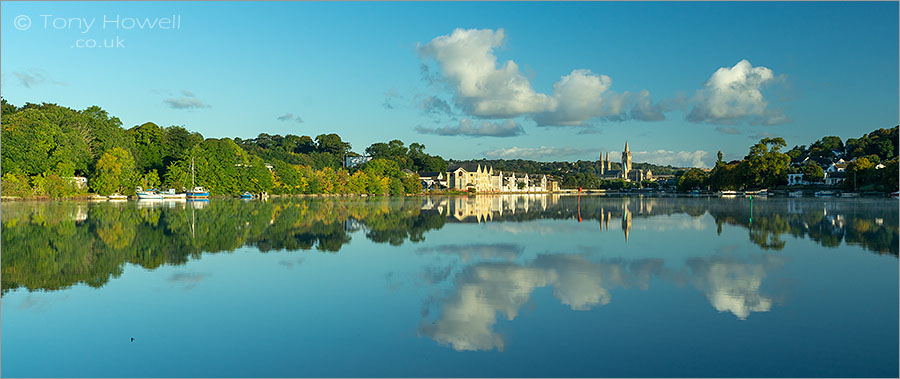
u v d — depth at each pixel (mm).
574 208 71250
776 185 164250
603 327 13977
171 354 12391
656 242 30688
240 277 20500
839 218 48188
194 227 40594
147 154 127625
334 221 46875
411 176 195500
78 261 24109
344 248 28484
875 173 136000
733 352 12188
